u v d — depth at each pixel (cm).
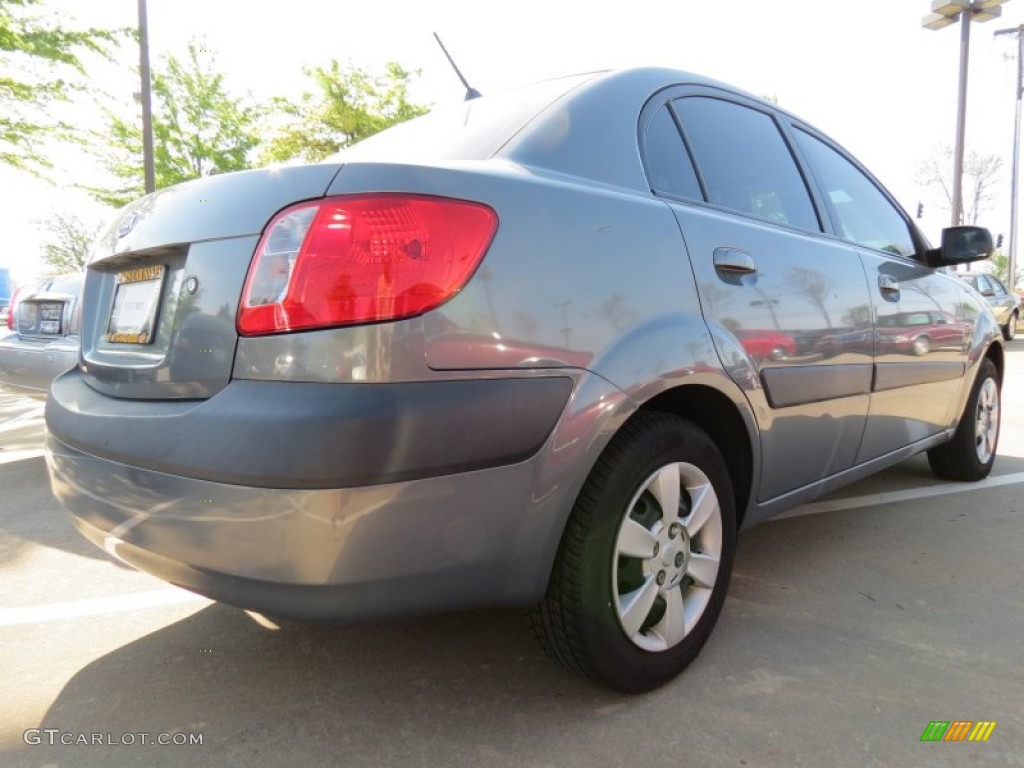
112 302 210
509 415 157
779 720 187
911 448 330
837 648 224
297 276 149
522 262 164
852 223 308
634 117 221
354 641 232
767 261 232
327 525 142
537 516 165
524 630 237
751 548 310
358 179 154
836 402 260
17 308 453
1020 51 2762
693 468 204
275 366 150
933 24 1616
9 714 196
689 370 192
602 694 200
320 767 172
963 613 247
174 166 1822
